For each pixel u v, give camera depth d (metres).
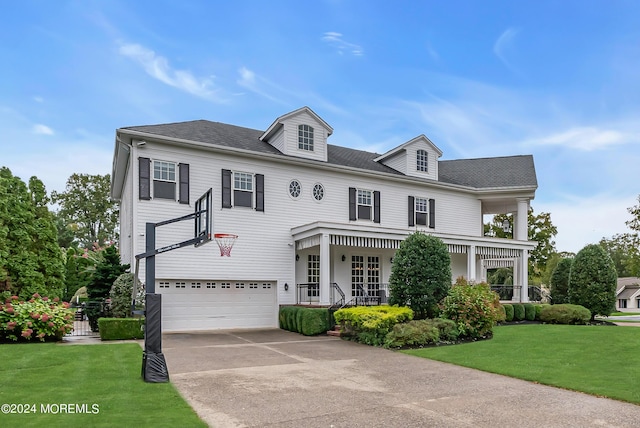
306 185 18.42
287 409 6.00
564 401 6.52
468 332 13.06
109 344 11.20
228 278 16.30
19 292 14.59
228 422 5.39
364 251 20.09
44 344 11.09
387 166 22.33
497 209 25.44
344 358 10.21
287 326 15.92
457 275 22.73
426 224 21.50
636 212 30.59
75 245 44.03
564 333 13.81
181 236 15.55
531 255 31.62
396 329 11.86
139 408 5.67
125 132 14.75
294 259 17.69
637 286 50.59
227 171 16.66
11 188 15.22
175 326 15.42
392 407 6.16
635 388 7.11
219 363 9.41
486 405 6.29
